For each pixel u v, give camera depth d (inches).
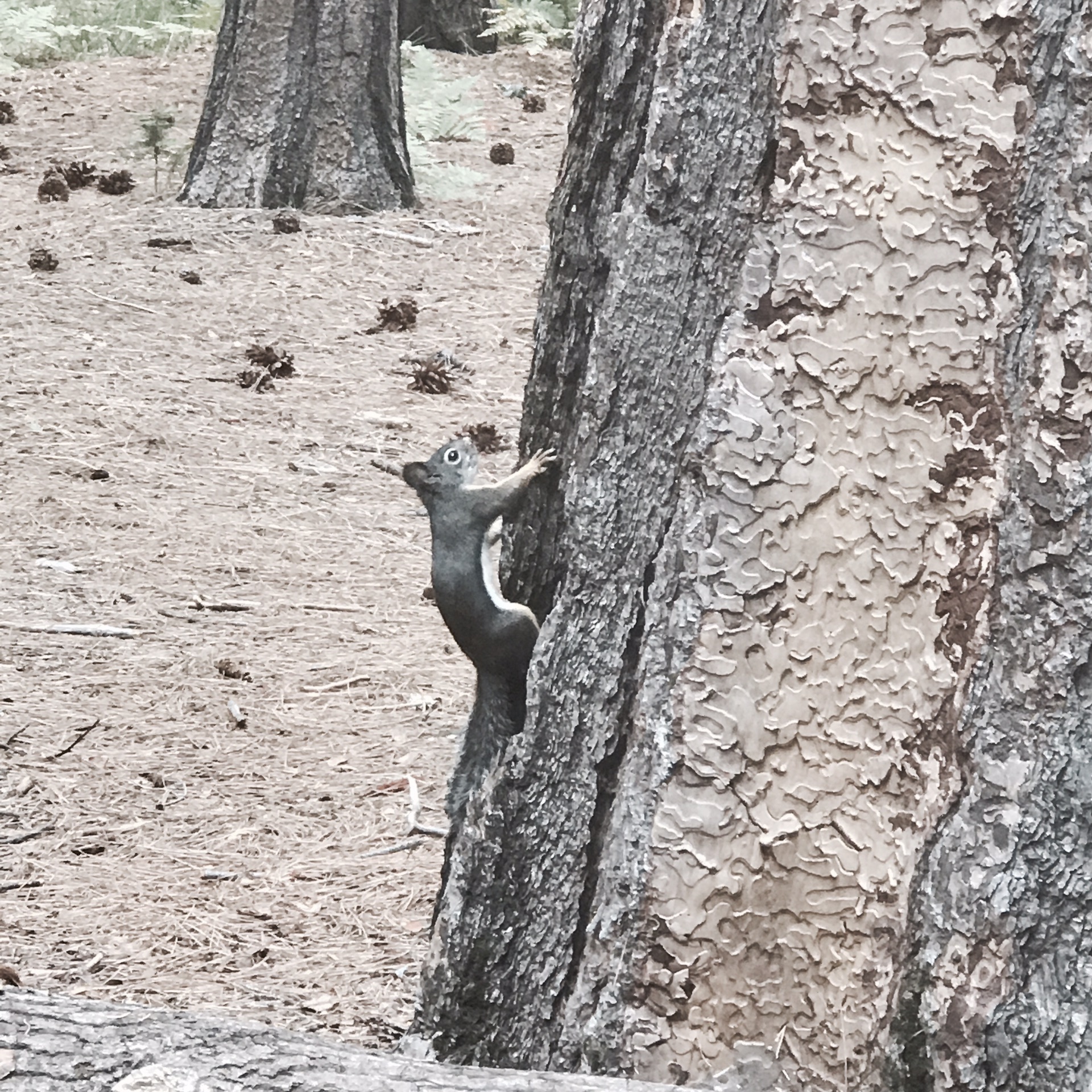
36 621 255.9
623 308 120.6
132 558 282.7
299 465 331.0
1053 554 110.0
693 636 117.0
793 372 114.5
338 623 265.0
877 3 110.7
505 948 125.6
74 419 343.6
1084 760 110.3
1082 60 108.1
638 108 122.1
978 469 111.1
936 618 112.3
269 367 379.9
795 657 115.3
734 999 117.3
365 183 517.0
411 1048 128.1
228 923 178.5
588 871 124.3
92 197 521.0
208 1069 105.1
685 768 117.3
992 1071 108.9
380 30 512.4
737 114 116.3
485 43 759.1
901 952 112.5
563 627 124.3
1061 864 109.9
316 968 169.8
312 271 460.4
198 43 751.7
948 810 111.7
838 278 113.2
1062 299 109.2
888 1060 112.2
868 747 114.1
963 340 110.7
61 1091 103.0
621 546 122.3
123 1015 109.3
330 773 216.5
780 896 116.3
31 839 194.9
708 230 117.7
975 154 109.8
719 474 116.1
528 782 125.1
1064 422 109.4
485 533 126.6
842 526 114.0
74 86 658.8
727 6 116.0
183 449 335.3
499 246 499.5
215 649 251.6
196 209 506.3
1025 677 110.5
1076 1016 109.0
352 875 191.0
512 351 413.1
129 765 215.2
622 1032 119.2
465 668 251.8
